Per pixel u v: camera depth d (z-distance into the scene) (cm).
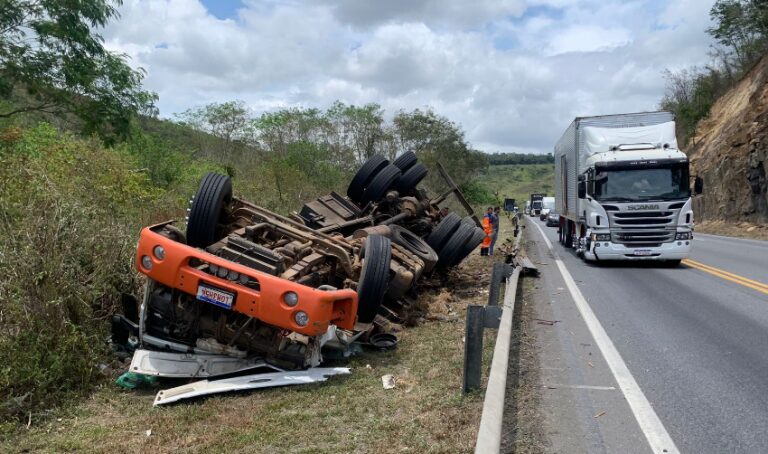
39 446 405
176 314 571
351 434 424
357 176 1109
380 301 629
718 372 588
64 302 558
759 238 2600
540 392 533
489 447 318
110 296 647
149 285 562
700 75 4647
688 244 1448
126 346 600
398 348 664
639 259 1471
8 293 531
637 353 659
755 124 3186
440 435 416
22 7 934
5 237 571
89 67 1011
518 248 1744
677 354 654
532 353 659
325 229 896
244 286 524
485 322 507
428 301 925
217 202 668
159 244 536
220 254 581
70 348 517
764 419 468
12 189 650
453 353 637
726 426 455
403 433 423
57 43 980
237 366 554
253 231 654
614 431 447
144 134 1841
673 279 1246
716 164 3534
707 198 3653
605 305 946
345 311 550
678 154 1459
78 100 1055
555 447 420
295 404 483
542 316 861
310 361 569
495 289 764
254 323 556
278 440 414
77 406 477
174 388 505
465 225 1116
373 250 633
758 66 3912
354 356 629
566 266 1514
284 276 569
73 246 608
